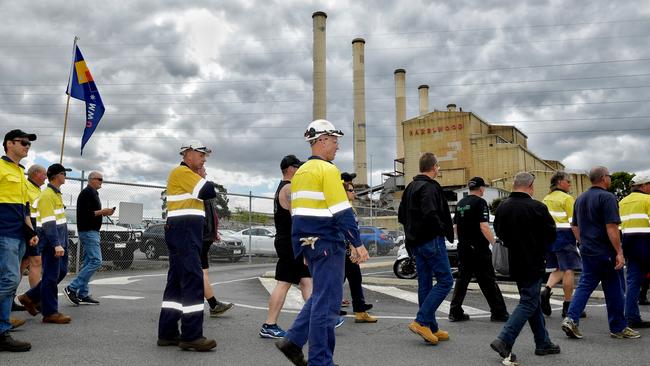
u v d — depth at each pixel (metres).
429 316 5.64
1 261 5.12
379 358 5.05
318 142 4.34
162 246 15.65
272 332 5.76
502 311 7.13
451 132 61.94
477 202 7.17
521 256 5.01
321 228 4.07
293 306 8.26
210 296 7.09
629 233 6.63
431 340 5.59
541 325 5.21
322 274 4.03
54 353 4.96
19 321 6.20
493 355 5.20
